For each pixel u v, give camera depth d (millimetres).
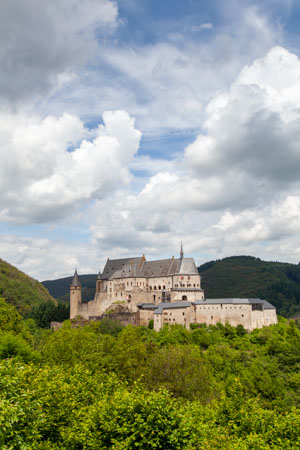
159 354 99250
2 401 36594
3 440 36438
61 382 55500
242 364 149125
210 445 41656
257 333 186250
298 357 161250
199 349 165250
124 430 43375
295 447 41438
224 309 195625
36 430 42156
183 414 46219
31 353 95438
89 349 103312
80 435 46188
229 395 59844
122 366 95250
